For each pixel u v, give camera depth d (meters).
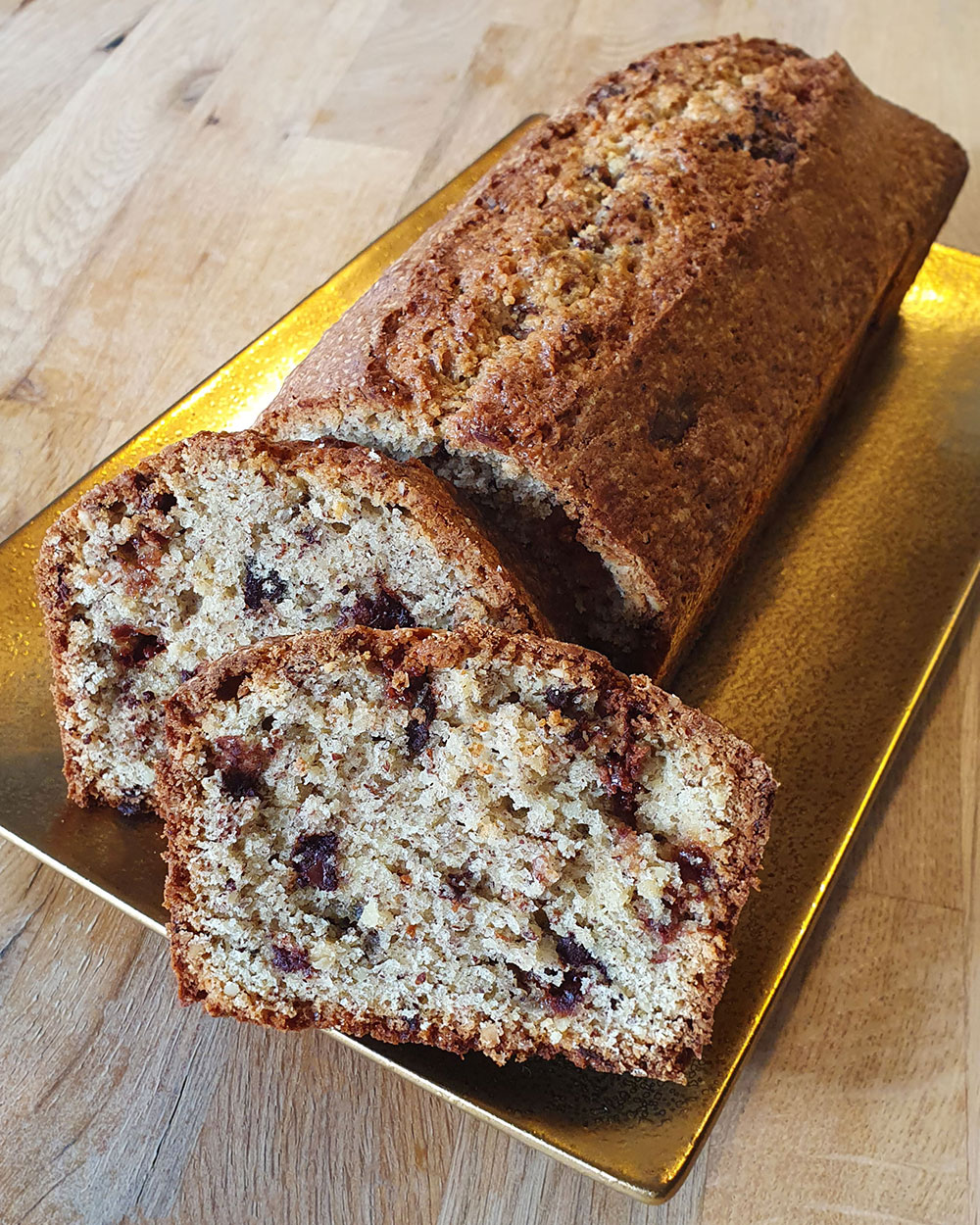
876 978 0.34
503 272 0.34
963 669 0.39
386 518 0.32
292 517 0.32
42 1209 0.30
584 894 0.30
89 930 0.33
